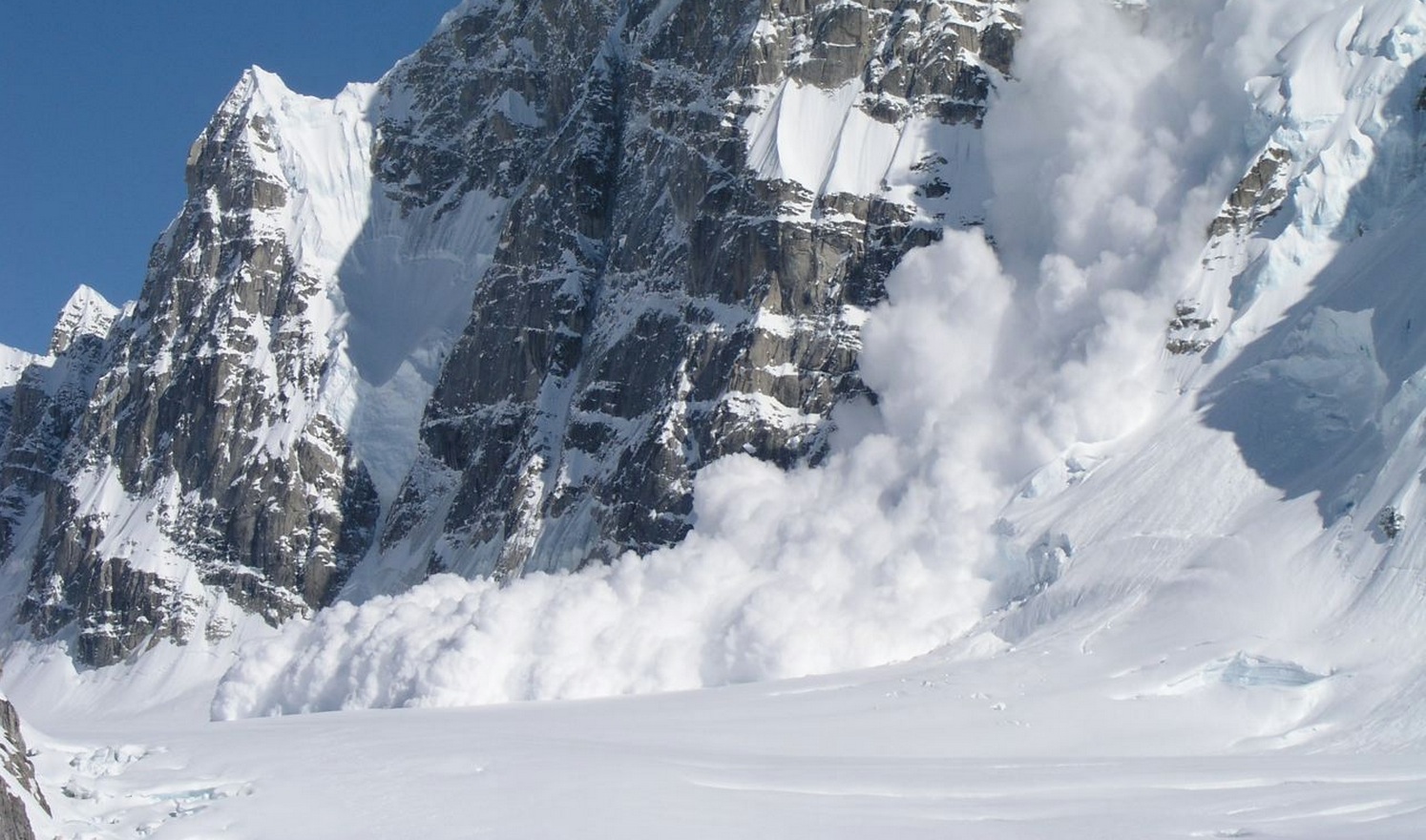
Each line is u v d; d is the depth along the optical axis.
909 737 88.62
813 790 72.06
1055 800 70.25
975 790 72.25
